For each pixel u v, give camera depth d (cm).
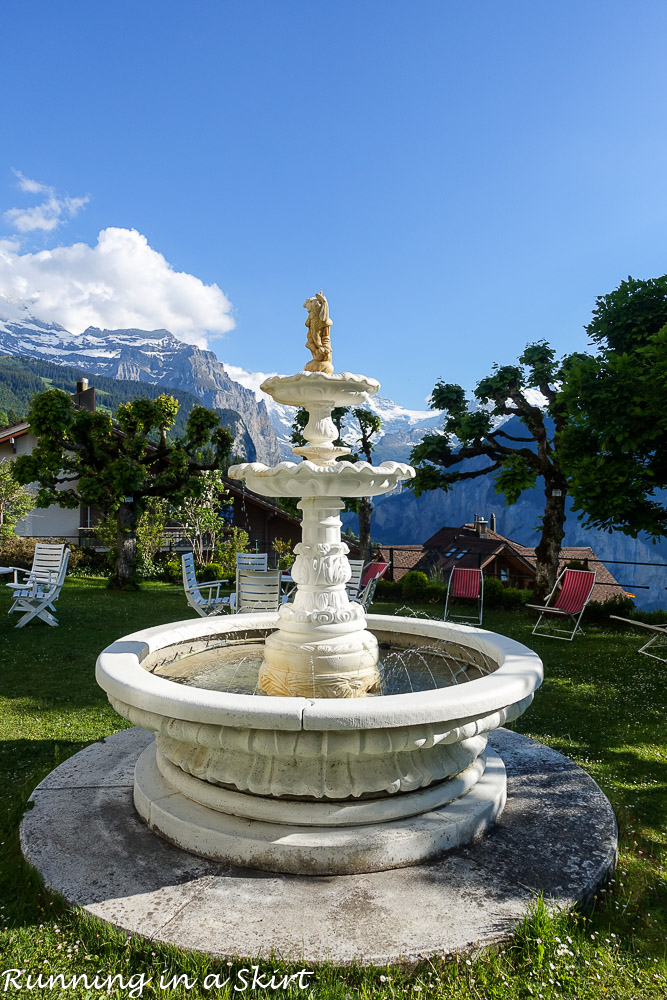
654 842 292
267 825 258
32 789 332
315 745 241
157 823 278
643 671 648
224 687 386
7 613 900
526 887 237
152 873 245
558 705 531
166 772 302
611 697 555
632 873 264
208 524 1666
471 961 200
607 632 864
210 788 275
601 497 801
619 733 460
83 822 288
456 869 250
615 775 377
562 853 264
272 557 1916
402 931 210
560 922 217
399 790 266
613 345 948
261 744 242
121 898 229
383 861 247
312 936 207
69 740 426
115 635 781
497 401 1090
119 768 354
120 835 276
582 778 349
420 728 247
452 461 1152
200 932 209
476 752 305
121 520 1259
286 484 317
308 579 348
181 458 1295
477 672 385
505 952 206
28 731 443
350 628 341
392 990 189
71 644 727
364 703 242
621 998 190
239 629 454
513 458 1094
